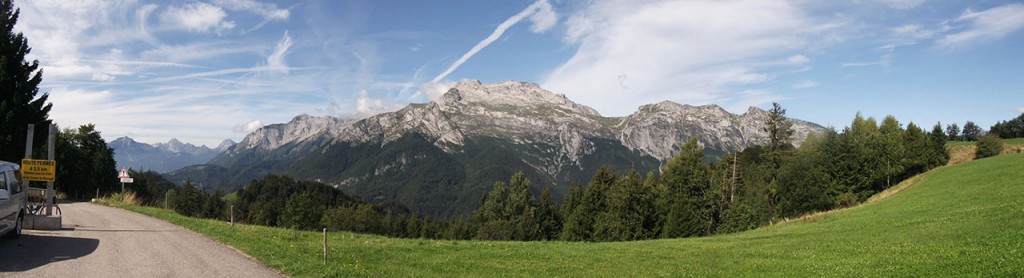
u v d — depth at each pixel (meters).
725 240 36.06
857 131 91.31
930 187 56.41
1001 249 18.19
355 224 112.75
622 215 75.44
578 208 86.69
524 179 115.88
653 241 37.12
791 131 97.31
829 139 82.88
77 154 80.19
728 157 80.50
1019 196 36.19
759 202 73.44
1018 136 168.88
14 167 19.34
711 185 77.31
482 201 134.25
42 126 49.28
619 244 34.16
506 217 111.25
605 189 87.25
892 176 88.00
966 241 21.56
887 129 91.50
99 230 23.64
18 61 46.75
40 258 16.14
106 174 92.62
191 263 16.44
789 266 21.94
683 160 83.69
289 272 15.85
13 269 14.40
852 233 32.91
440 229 130.62
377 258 21.84
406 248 25.89
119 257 16.88
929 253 20.36
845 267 19.94
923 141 90.31
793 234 37.12
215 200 103.81
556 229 103.06
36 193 33.44
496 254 26.02
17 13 48.09
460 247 28.22
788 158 84.75
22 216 19.78
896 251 22.31
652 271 22.31
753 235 39.44
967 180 54.19
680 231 68.50
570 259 25.55
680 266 23.72
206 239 22.12
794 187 78.00
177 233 23.80
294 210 92.38
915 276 16.55
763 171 94.50
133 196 49.97
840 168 81.06
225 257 17.84
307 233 29.59
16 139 45.84
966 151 104.31
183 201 79.94
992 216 28.02
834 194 80.69
